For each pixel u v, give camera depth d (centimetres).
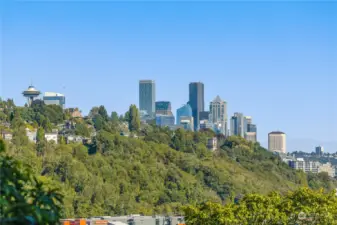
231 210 6134
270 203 6175
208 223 6175
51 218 1332
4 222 1238
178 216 14912
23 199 1356
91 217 14512
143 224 13562
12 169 1468
